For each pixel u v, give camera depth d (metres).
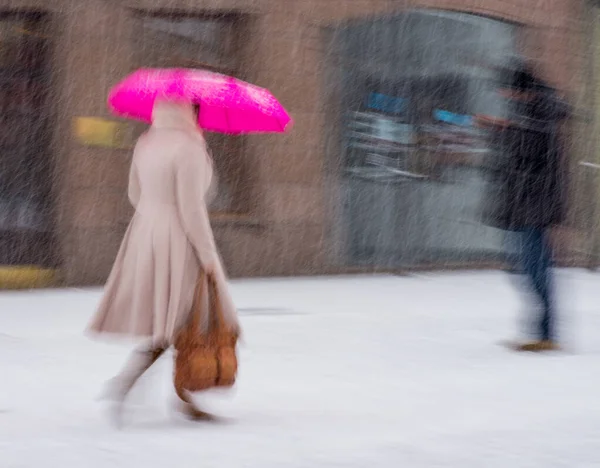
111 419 8.70
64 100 20.53
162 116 8.38
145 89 8.38
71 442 7.89
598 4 24.44
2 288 20.06
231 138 21.80
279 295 18.52
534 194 12.24
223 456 7.45
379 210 22.47
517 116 12.31
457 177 22.86
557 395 9.89
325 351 12.44
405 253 22.56
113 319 8.35
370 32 22.28
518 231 12.37
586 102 24.39
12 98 20.56
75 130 20.56
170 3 21.06
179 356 8.31
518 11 23.36
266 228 21.84
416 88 22.55
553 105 12.30
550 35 23.95
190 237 8.18
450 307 16.88
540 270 12.45
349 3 22.12
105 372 11.05
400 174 22.47
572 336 13.82
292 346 12.78
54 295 19.08
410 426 8.52
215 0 21.33
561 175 12.34
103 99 20.73
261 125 9.03
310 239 22.09
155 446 7.76
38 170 20.61
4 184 20.56
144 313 8.25
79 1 20.53
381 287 19.89
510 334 13.88
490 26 23.11
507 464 7.31
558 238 23.81
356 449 7.71
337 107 22.17
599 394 9.97
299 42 21.89
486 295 18.67
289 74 21.88
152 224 8.24
